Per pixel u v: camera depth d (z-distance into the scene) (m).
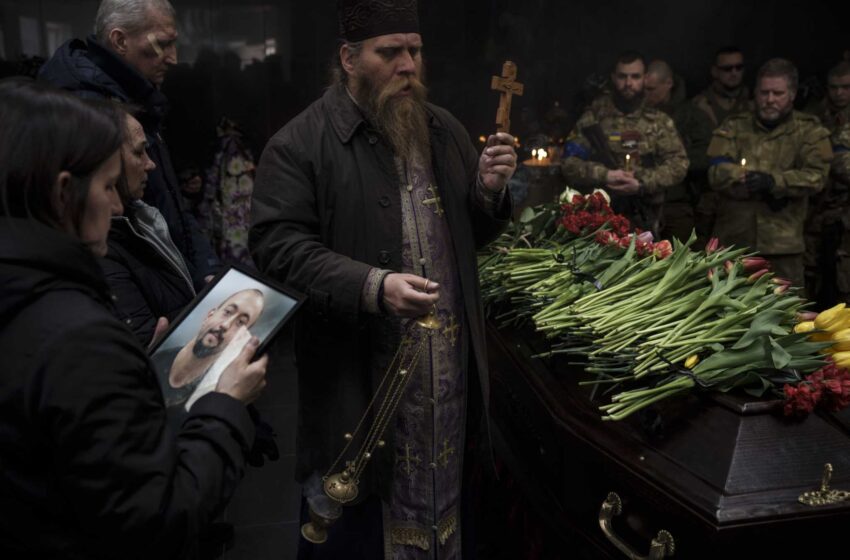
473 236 2.09
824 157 4.57
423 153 2.00
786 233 4.69
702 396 1.75
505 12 6.66
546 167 4.68
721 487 1.53
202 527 1.14
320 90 6.79
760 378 1.71
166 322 1.67
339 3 1.96
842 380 1.66
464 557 2.25
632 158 4.55
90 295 1.10
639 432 1.79
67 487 1.03
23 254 1.04
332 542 2.04
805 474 1.56
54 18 6.36
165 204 2.37
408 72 1.92
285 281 1.90
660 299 2.09
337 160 1.95
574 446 1.94
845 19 6.62
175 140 6.73
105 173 1.13
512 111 6.70
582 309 2.19
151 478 1.06
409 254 1.97
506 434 2.60
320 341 1.96
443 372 2.02
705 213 5.24
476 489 2.90
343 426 1.95
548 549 2.35
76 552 1.08
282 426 4.02
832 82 5.14
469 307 2.04
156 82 2.36
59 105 1.09
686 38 6.70
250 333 1.39
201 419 1.23
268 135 6.81
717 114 5.33
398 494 2.03
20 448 1.04
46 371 1.02
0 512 1.05
